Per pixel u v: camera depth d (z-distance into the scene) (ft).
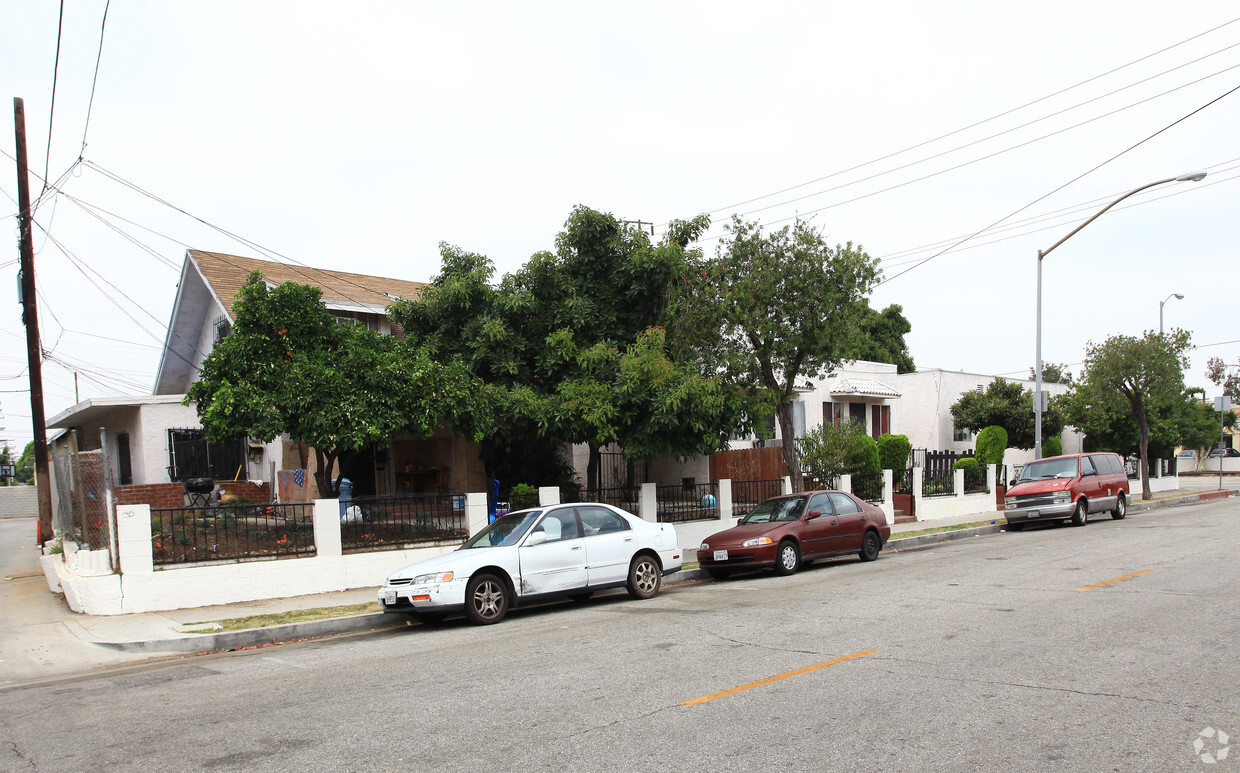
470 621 34.30
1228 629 25.88
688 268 54.13
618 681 22.20
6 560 65.16
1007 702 19.04
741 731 17.58
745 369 53.26
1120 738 16.56
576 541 37.68
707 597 38.24
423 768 16.16
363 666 26.40
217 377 43.73
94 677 27.78
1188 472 180.34
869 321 56.03
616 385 49.19
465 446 62.54
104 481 39.88
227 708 21.63
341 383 41.96
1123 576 37.01
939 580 38.40
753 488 62.54
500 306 52.42
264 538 42.50
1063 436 122.21
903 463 76.07
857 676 21.61
